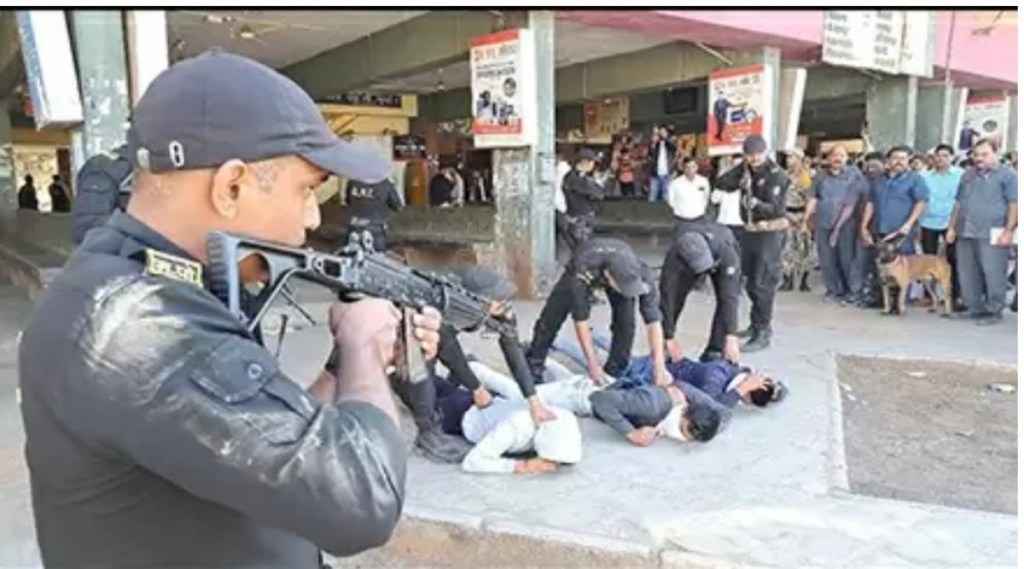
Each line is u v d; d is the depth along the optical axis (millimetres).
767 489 3281
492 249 8297
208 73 839
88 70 5363
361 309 990
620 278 4109
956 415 4641
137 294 788
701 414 3752
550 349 4719
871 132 12766
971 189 6930
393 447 861
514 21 7973
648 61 11477
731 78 10117
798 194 8805
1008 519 2980
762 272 5754
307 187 898
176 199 847
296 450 771
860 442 4184
